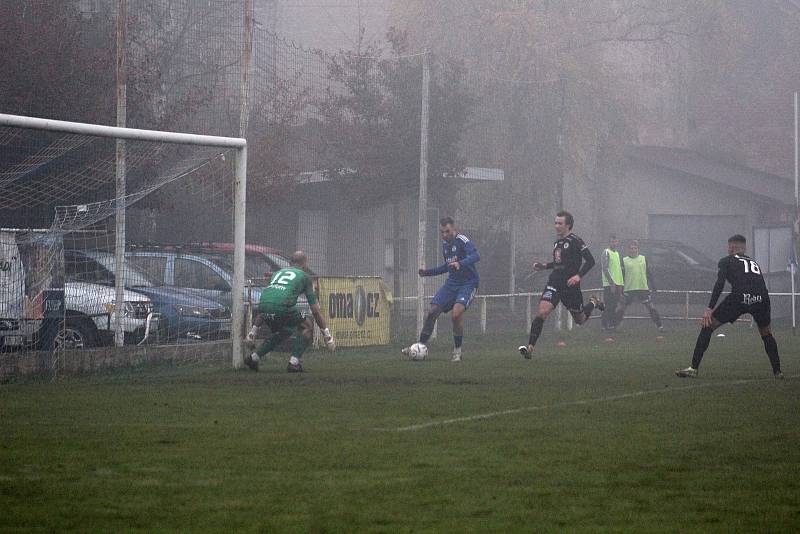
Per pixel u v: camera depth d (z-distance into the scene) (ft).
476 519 46.98
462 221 253.44
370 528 45.21
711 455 63.52
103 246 131.64
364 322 168.66
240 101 168.25
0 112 159.53
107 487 53.36
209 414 81.15
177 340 134.92
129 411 83.10
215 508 48.78
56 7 168.25
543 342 185.16
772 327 241.14
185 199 166.20
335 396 94.32
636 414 82.07
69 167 146.61
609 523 46.55
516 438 69.56
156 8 180.14
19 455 62.44
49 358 115.65
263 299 121.39
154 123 167.53
